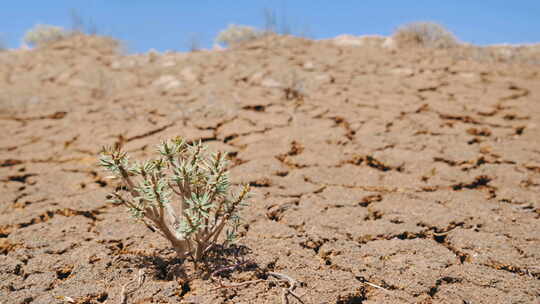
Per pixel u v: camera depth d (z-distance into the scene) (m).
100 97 6.59
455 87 5.74
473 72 6.45
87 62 8.74
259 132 4.40
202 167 1.95
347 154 3.79
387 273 2.05
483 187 3.13
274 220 2.67
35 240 2.44
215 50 9.24
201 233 2.02
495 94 5.37
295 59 7.61
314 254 2.24
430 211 2.71
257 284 1.96
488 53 7.82
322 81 6.26
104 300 1.92
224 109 5.10
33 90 7.12
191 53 9.03
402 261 2.15
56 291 1.96
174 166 1.96
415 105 5.09
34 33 10.44
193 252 2.13
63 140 4.56
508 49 8.06
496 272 2.03
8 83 7.64
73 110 5.85
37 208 2.93
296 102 5.40
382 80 6.24
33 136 4.78
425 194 3.00
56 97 6.70
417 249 2.26
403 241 2.35
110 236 2.47
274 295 1.89
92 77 7.68
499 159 3.58
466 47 8.49
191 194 1.96
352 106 5.14
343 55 7.83
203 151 2.12
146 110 5.50
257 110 5.20
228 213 2.00
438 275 2.02
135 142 4.34
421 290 1.92
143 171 1.87
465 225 2.53
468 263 2.12
